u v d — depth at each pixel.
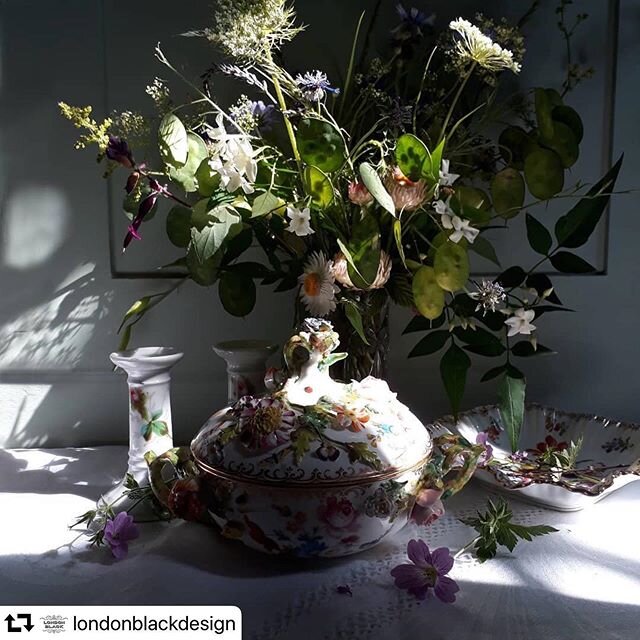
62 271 0.99
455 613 0.60
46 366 1.01
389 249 0.75
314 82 0.73
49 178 0.97
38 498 0.84
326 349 0.69
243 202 0.73
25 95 0.95
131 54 0.95
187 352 1.02
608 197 0.95
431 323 0.85
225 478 0.64
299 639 0.56
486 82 0.85
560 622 0.58
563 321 1.02
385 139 0.76
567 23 0.96
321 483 0.62
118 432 1.02
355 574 0.66
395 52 0.89
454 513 0.78
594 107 0.98
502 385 0.82
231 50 0.73
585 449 0.91
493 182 0.83
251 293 0.84
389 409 0.70
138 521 0.77
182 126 0.71
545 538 0.73
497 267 1.00
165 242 0.99
